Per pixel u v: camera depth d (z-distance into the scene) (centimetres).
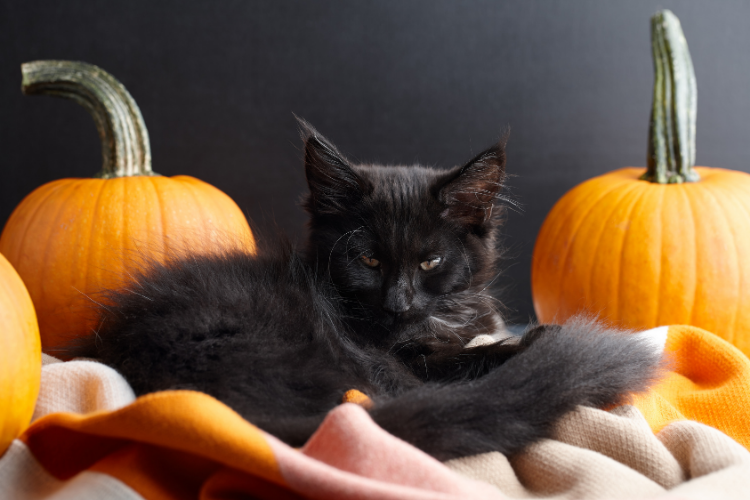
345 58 89
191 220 72
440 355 63
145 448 51
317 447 51
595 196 77
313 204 65
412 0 88
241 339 57
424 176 66
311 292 63
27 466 52
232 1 87
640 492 52
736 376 62
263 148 90
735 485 51
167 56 87
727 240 72
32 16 85
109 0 85
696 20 87
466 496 47
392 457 50
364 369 61
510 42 89
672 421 58
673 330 66
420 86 90
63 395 56
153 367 56
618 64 89
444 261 64
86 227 70
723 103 89
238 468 49
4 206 89
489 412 54
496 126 91
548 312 78
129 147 74
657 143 76
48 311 70
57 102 87
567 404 56
